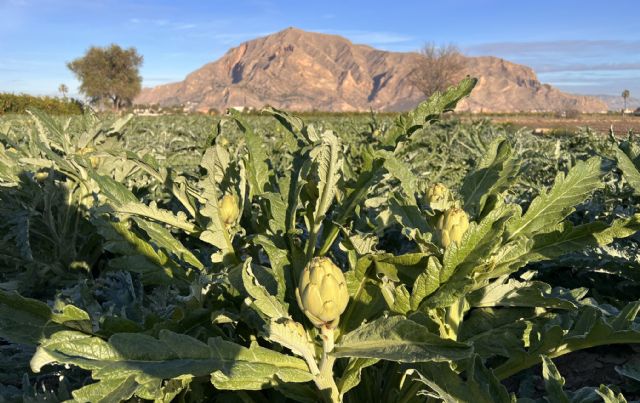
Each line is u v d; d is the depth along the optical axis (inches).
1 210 154.8
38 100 1593.3
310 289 65.4
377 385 85.4
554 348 82.7
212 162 86.5
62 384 85.3
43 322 73.4
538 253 83.2
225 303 86.9
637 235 126.3
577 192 83.7
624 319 81.8
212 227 88.4
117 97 3043.8
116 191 98.7
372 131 305.0
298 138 105.9
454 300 66.9
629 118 2437.3
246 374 66.3
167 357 65.5
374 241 80.0
